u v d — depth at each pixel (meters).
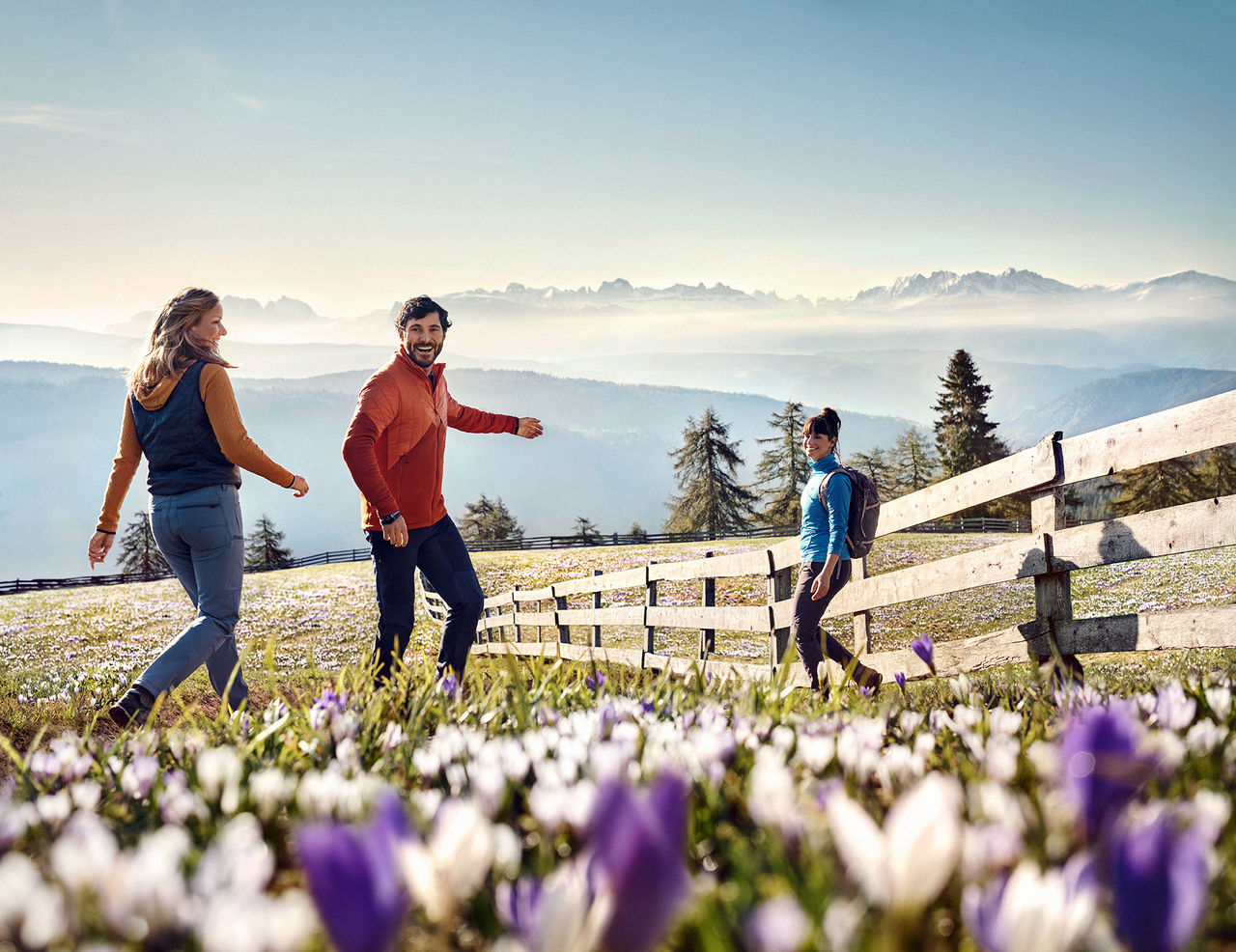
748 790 1.54
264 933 0.65
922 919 0.94
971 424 74.88
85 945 0.84
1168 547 3.79
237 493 4.93
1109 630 4.08
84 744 2.28
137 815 1.69
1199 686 2.53
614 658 9.38
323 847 0.64
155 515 4.80
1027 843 1.17
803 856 1.08
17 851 1.52
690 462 77.12
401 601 5.43
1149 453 3.80
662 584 24.02
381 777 1.88
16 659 12.39
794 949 0.69
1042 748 1.44
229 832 0.95
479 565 38.41
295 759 2.12
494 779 1.39
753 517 76.44
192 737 2.22
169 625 17.31
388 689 3.02
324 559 70.69
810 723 2.15
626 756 1.52
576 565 36.25
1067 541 4.29
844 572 5.65
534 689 3.15
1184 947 0.60
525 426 6.77
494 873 1.13
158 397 4.71
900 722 2.38
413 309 5.45
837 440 5.78
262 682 7.66
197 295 4.87
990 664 4.78
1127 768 0.88
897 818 0.70
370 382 5.34
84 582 58.31
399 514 5.18
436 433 5.57
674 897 0.61
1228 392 3.43
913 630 14.32
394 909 0.65
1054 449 4.37
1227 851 1.11
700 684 3.16
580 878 0.67
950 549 28.78
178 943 0.85
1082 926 0.63
